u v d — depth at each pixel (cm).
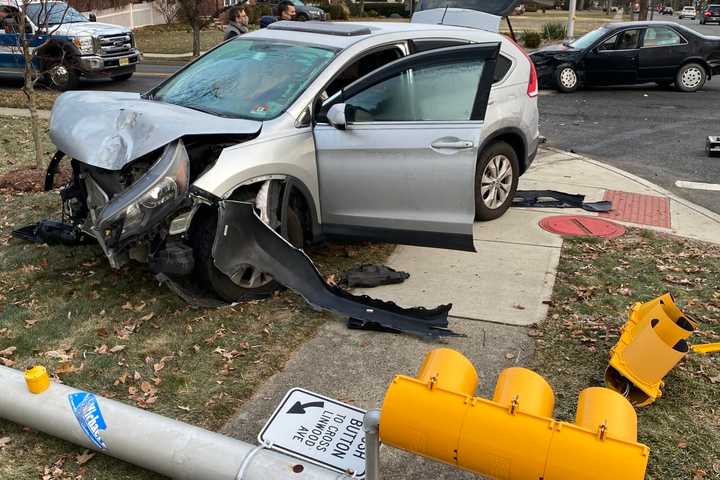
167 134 418
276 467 270
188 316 451
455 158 457
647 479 303
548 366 391
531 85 657
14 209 676
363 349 411
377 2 5334
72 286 496
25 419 316
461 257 554
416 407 231
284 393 368
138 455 291
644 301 474
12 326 441
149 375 386
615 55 1500
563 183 791
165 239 429
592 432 212
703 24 5862
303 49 527
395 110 479
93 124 460
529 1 788
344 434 309
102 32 1475
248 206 427
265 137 457
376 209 488
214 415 349
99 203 477
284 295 479
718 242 598
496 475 226
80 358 404
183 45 2439
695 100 1424
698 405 356
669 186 803
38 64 1424
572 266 534
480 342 418
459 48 461
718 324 441
